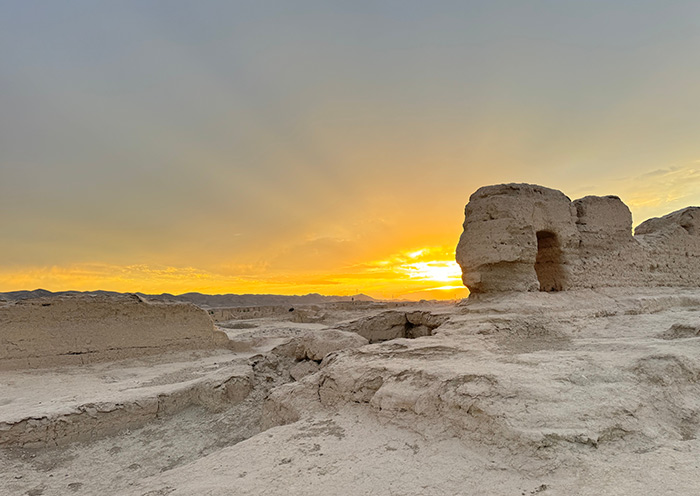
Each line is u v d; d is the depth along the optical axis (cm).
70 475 567
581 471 320
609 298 991
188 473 400
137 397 738
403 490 337
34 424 633
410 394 487
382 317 1087
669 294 1089
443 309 1049
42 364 1083
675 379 466
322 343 939
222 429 704
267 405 642
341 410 544
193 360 1256
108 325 1197
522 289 930
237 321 2580
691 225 1323
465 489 329
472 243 975
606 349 595
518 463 346
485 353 599
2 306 1073
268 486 358
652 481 301
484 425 396
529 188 989
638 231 1439
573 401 403
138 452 632
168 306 1320
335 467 387
